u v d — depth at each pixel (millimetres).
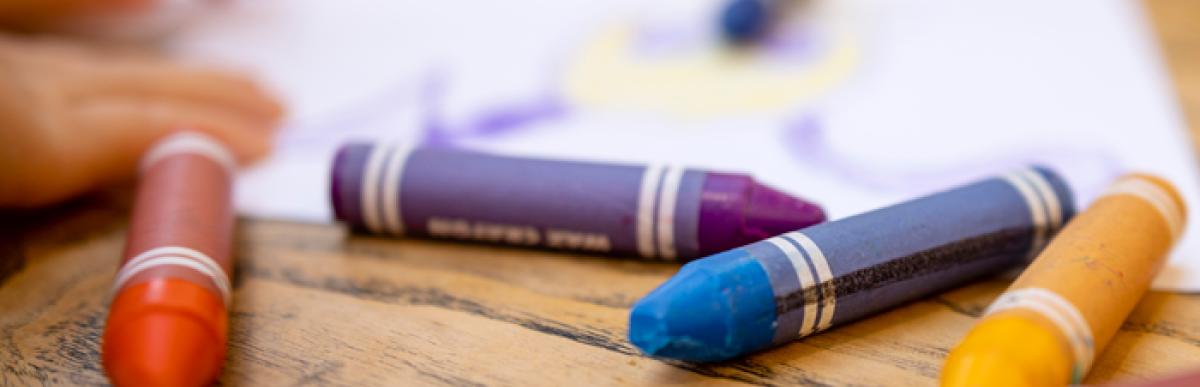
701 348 262
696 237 291
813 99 354
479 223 305
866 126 342
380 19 405
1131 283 267
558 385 267
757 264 264
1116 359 270
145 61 381
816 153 333
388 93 370
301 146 350
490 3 411
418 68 380
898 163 328
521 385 267
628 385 266
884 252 274
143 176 314
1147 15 379
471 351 276
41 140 317
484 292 294
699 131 344
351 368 272
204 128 340
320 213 326
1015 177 295
